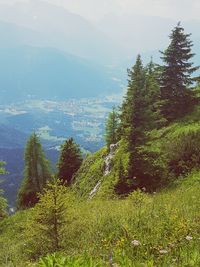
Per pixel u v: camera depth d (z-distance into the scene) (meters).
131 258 6.96
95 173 41.84
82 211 19.16
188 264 5.84
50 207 13.45
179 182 25.27
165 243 8.02
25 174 56.09
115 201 23.09
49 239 13.63
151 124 28.42
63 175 58.19
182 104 34.91
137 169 27.30
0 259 14.08
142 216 11.75
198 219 9.66
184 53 34.50
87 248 10.30
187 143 28.36
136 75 28.50
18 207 55.69
